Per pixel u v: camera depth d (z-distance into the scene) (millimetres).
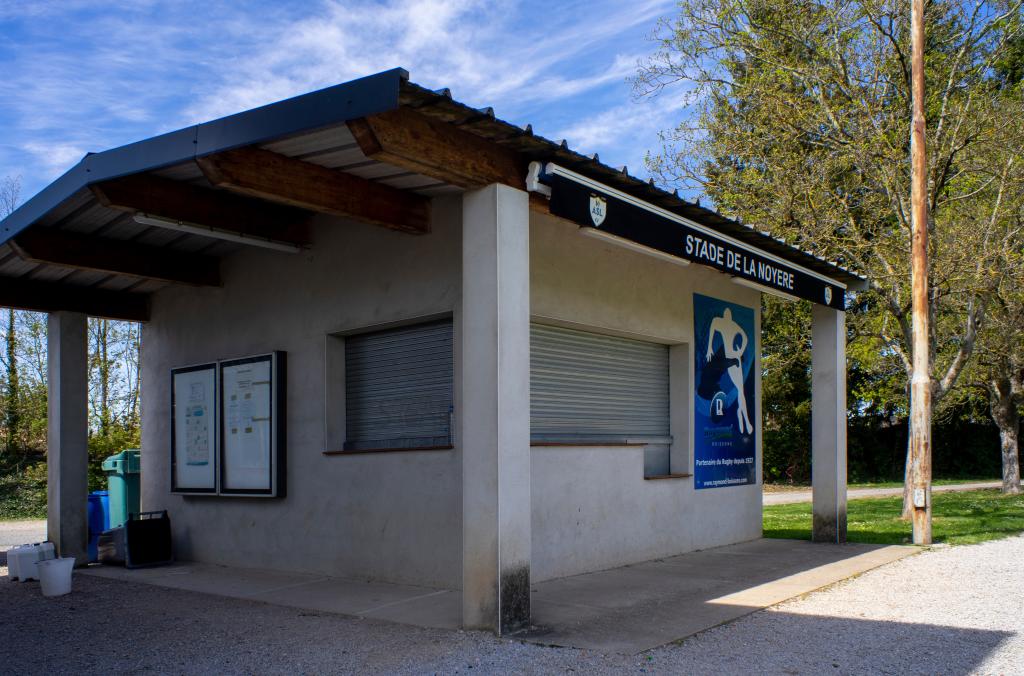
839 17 16328
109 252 9281
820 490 11328
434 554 7840
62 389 10500
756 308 12273
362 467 8570
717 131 18297
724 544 11102
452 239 7973
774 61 16797
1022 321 18578
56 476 10398
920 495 10938
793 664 5234
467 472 6156
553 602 7180
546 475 8367
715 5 18297
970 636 5910
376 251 8688
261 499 9672
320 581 8547
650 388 10539
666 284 10398
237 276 10281
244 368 9906
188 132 6289
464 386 6234
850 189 16500
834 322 11375
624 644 5715
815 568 8961
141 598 7945
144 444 11555
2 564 11047
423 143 5602
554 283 8672
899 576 8461
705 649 5605
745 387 11898
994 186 15789
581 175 6520
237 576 9117
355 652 5625
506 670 5137
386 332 8836
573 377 9297
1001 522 13820
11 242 8484
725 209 18641
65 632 6520
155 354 11492
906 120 15938
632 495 9516
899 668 5129
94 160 6980
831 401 11305
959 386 21438
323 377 9102
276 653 5668
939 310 17359
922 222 11070
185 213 7852
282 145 6391
